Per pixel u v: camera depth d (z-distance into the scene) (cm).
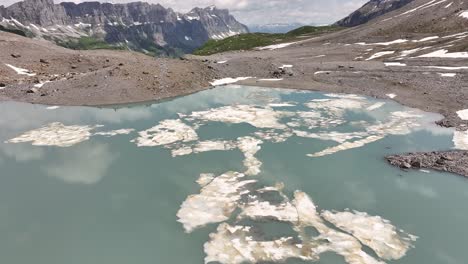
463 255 2053
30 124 4362
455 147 3484
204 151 3522
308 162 3253
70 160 3331
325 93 5934
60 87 5791
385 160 3272
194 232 2283
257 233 2262
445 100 5006
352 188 2794
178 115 4756
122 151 3534
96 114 4806
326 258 2034
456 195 2673
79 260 2033
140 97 5553
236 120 4503
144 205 2588
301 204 2581
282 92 6097
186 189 2805
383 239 2198
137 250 2117
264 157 3369
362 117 4562
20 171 3105
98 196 2709
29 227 2333
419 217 2416
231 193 2734
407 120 4388
